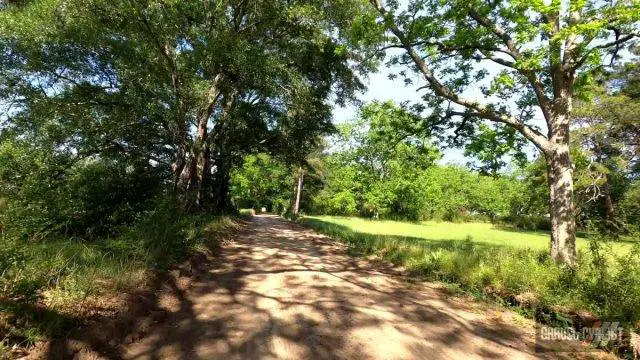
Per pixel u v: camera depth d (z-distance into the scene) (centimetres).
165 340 470
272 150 2759
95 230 1002
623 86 3306
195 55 1326
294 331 526
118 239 805
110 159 1579
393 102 1406
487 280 804
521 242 2234
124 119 1481
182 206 1323
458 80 1308
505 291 743
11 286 400
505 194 5762
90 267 548
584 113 3020
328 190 6050
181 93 1434
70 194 1012
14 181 1059
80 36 1255
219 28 1410
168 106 1448
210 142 2208
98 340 407
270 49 1762
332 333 525
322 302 675
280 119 2414
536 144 1012
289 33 1758
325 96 2292
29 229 810
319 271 969
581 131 3069
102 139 1473
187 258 863
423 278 931
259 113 2350
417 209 5081
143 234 826
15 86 1288
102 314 452
